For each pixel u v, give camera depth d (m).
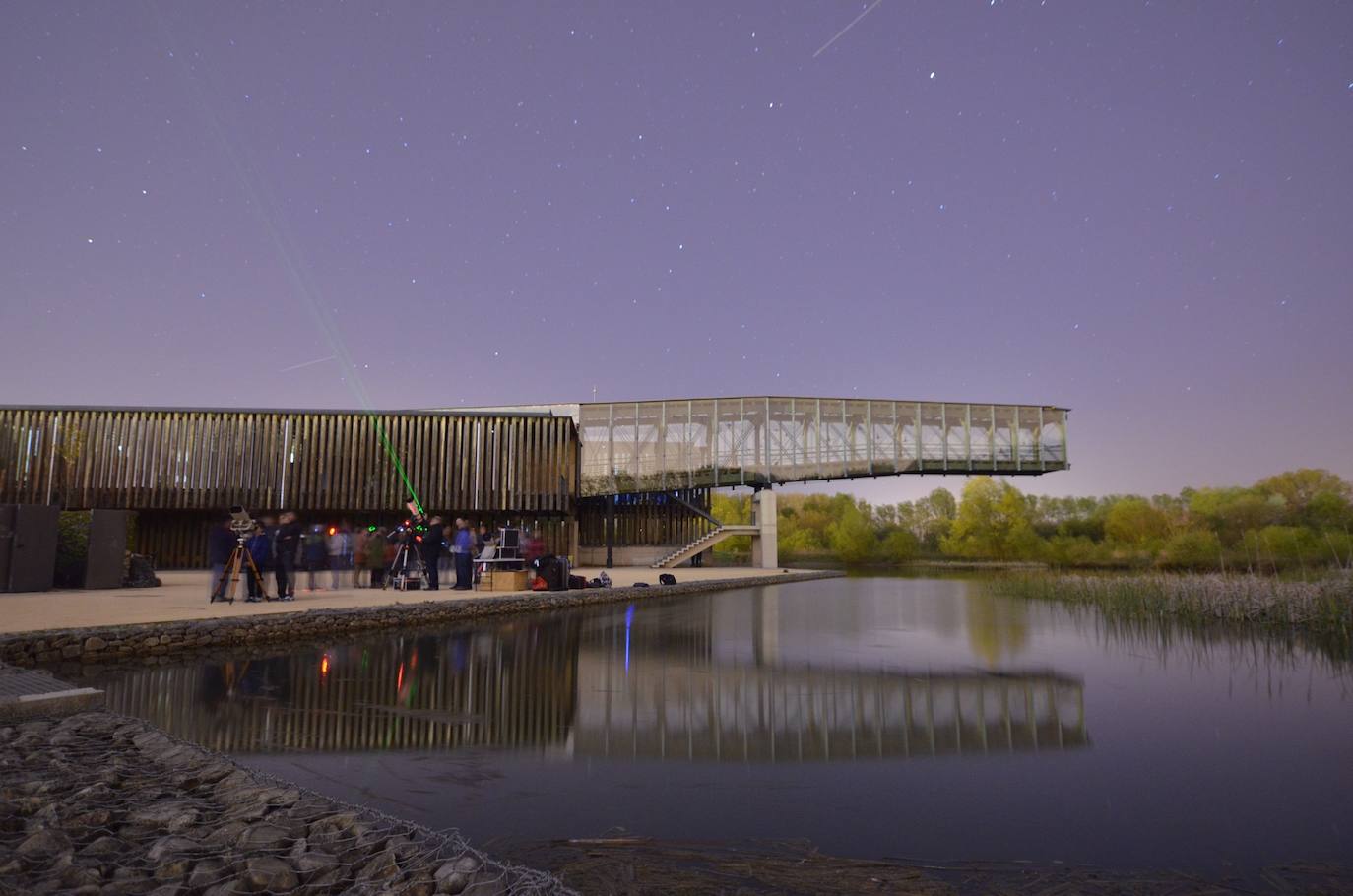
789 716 6.25
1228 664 9.25
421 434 30.28
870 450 36.06
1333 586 14.49
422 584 18.19
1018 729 5.86
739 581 26.30
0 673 6.43
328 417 29.73
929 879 3.11
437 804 3.99
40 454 28.17
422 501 29.86
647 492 36.72
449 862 2.80
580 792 4.24
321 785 4.29
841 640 11.36
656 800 4.11
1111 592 18.62
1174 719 6.27
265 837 2.95
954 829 3.73
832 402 36.06
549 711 6.31
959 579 32.22
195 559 28.84
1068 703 6.86
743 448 35.47
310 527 29.56
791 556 59.34
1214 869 3.26
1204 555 37.03
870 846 3.50
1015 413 37.50
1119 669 8.84
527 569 19.56
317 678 7.62
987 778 4.61
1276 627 13.47
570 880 3.04
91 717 5.11
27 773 3.73
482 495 30.20
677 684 7.59
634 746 5.27
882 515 70.31
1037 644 11.07
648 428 35.34
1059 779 4.61
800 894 2.95
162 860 2.66
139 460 28.52
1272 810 4.05
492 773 4.59
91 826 3.00
